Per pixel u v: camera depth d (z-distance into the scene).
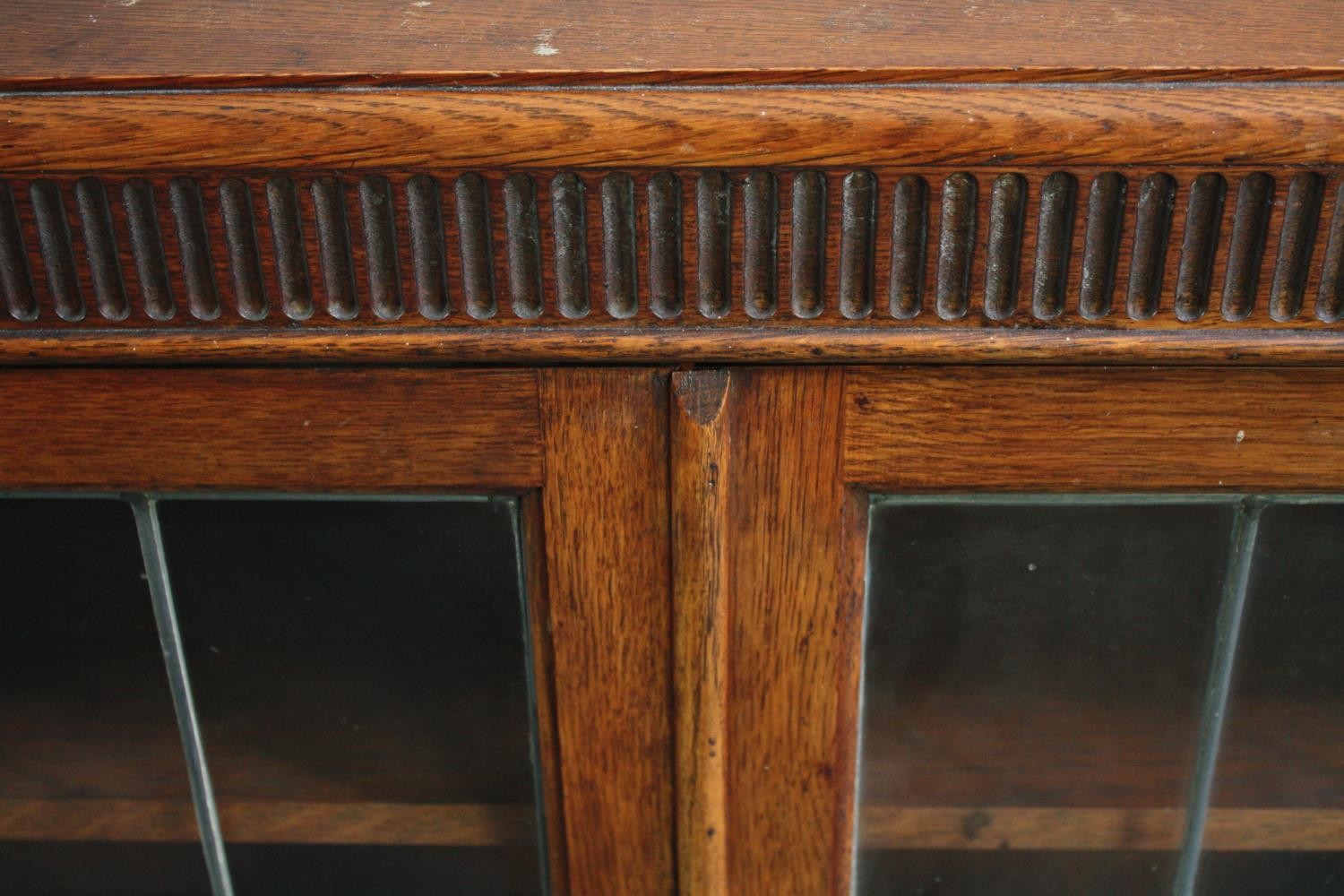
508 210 0.51
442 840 0.69
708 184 0.51
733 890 0.67
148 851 0.70
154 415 0.57
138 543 0.62
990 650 0.63
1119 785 0.66
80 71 0.50
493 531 0.60
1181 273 0.52
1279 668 0.63
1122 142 0.48
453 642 0.63
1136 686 0.64
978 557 0.61
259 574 0.62
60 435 0.58
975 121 0.48
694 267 0.52
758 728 0.62
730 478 0.57
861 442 0.56
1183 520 0.59
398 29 0.51
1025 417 0.56
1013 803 0.67
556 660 0.61
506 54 0.50
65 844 0.70
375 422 0.57
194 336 0.54
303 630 0.64
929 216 0.51
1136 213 0.50
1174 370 0.55
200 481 0.59
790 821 0.65
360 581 0.62
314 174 0.51
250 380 0.56
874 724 0.65
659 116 0.49
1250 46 0.49
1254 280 0.51
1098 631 0.62
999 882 0.69
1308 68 0.48
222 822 0.69
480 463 0.58
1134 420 0.56
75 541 0.62
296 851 0.70
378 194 0.51
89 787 0.69
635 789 0.64
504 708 0.65
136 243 0.53
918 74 0.49
